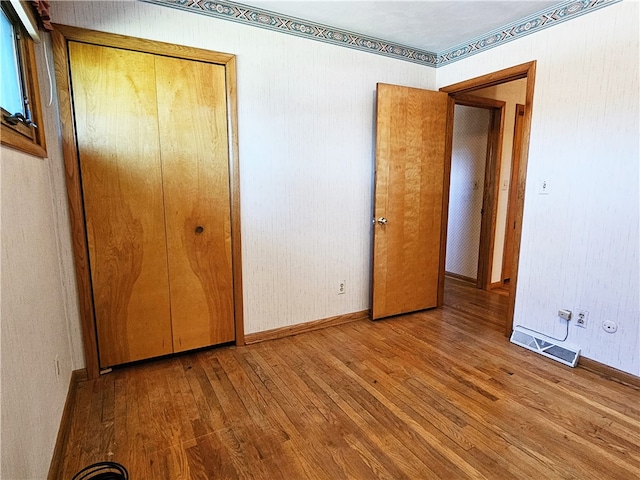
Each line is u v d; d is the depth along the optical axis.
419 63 3.22
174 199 2.36
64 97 2.00
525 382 2.19
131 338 2.35
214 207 2.49
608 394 2.06
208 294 2.55
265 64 2.53
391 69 3.08
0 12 1.41
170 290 2.43
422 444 1.67
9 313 1.13
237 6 2.38
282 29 2.55
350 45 2.84
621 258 2.15
